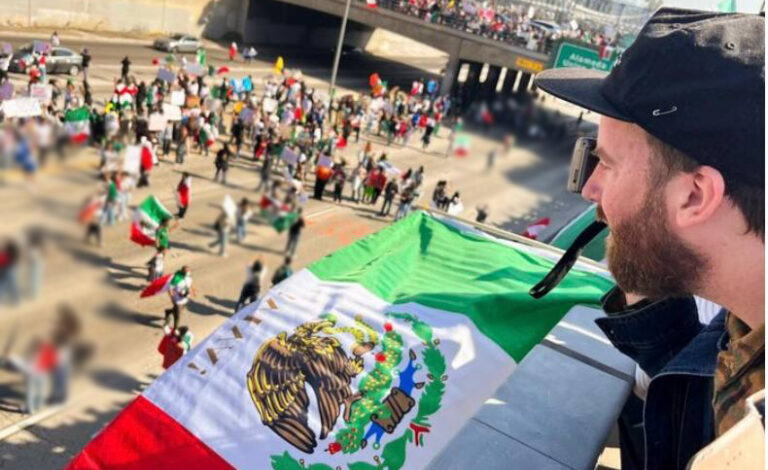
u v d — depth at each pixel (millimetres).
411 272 4910
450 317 4273
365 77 39344
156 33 34812
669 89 1054
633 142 1158
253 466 3586
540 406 2137
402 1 33062
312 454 3648
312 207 13039
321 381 3877
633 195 1162
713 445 753
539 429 2006
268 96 22812
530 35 27750
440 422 3752
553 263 5055
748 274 1062
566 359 2518
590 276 4699
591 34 18609
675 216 1101
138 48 31594
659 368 1910
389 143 23750
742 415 1102
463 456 1853
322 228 12047
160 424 3717
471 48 30359
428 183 20141
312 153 13680
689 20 1141
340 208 14398
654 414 1685
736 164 1001
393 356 4012
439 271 4938
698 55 1031
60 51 23422
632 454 2432
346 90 34250
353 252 4926
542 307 4359
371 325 4176
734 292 1106
